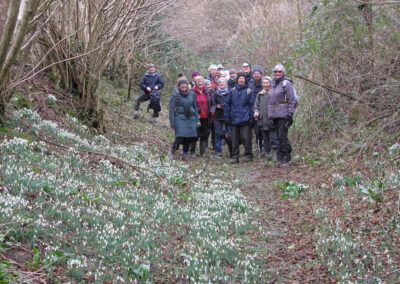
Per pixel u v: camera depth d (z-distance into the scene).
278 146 10.58
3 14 7.33
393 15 9.74
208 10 22.00
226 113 11.62
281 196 7.68
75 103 11.06
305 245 5.41
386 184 6.70
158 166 9.36
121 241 5.03
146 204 6.62
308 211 6.72
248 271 4.66
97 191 6.49
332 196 7.16
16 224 4.52
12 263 3.96
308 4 13.89
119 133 12.10
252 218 6.73
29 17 4.41
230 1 22.31
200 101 12.05
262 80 11.11
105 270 4.31
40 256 4.27
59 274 4.05
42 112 9.71
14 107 8.98
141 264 4.41
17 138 7.25
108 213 5.81
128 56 16.86
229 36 21.38
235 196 7.79
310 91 11.63
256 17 17.28
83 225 5.21
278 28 16.00
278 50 15.59
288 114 10.19
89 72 10.70
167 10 18.73
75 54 10.89
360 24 10.56
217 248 5.12
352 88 9.69
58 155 7.68
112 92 15.73
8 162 6.32
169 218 6.12
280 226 6.32
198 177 9.36
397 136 8.62
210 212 6.61
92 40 10.35
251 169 10.73
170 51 20.89
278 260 5.06
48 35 10.18
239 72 11.41
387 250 4.78
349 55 10.39
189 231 5.78
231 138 12.37
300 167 9.91
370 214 5.84
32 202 5.26
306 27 11.80
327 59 10.98
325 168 9.10
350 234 5.39
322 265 4.75
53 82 11.25
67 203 5.69
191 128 11.21
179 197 7.40
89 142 9.64
